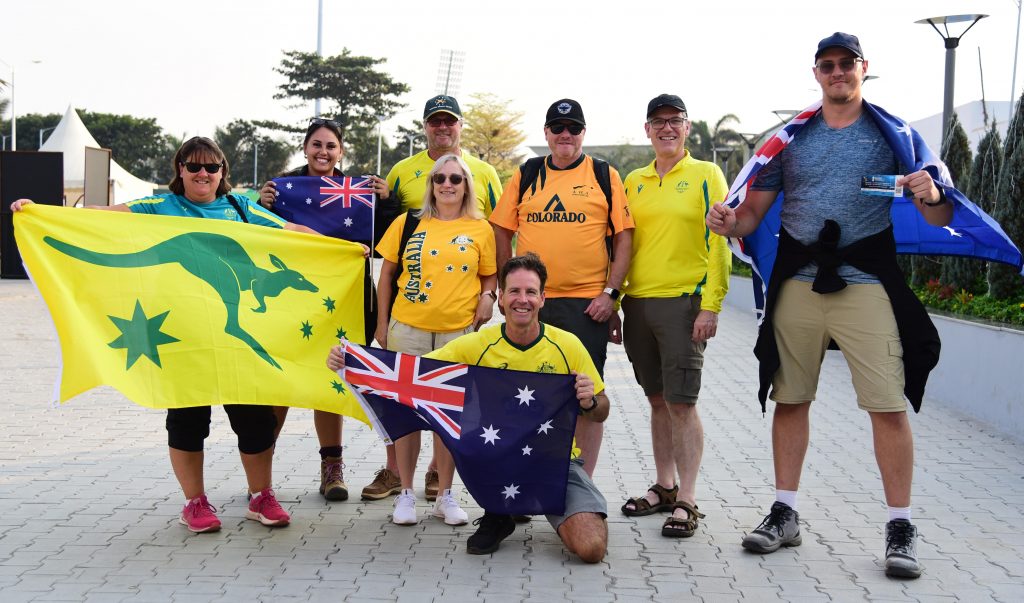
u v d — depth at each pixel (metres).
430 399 5.35
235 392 5.52
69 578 4.76
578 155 6.09
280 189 6.59
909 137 5.13
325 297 6.05
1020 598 4.64
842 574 4.97
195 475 5.54
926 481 6.95
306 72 79.50
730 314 23.00
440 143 6.55
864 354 5.18
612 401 10.51
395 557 5.17
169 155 107.31
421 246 5.99
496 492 5.23
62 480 6.66
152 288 5.51
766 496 6.51
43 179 26.09
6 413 9.17
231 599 4.51
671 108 5.81
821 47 5.20
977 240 5.64
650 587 4.75
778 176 5.52
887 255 5.25
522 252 6.03
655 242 5.88
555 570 5.00
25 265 5.28
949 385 10.30
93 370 5.09
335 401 5.82
